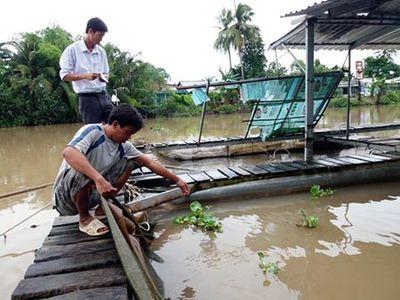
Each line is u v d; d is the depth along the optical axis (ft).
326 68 97.96
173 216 15.17
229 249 11.66
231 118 81.05
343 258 10.64
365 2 18.30
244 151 29.86
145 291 5.60
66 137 51.42
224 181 16.85
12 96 75.72
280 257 10.90
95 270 7.59
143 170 19.45
